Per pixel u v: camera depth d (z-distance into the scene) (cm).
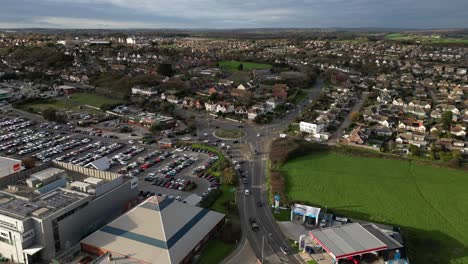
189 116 17650
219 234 7600
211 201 8969
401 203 9269
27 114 17400
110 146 13088
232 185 10062
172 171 10900
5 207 6844
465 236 7825
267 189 9900
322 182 10400
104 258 6191
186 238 6831
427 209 8981
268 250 7156
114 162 11562
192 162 11769
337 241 6962
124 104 19088
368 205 9112
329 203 9162
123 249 6425
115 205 8100
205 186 10006
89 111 17975
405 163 11950
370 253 6962
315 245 7206
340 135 14788
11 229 6494
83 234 7300
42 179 7969
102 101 19838
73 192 7525
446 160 11981
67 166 8906
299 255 7025
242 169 11306
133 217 7156
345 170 11306
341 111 18538
